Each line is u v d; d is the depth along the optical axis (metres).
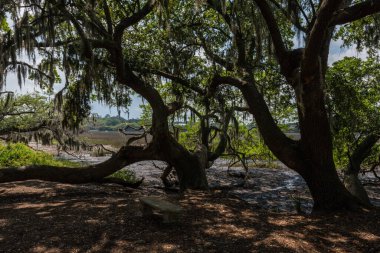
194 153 11.95
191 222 6.61
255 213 7.86
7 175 10.48
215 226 6.45
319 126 7.97
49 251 5.09
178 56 11.94
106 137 68.94
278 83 12.02
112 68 11.24
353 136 10.95
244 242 5.65
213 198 9.24
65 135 16.16
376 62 10.94
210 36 12.16
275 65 11.73
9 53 8.17
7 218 6.85
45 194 9.91
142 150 11.32
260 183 17.61
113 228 6.09
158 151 11.20
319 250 5.59
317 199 8.48
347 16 6.66
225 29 12.14
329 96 9.70
